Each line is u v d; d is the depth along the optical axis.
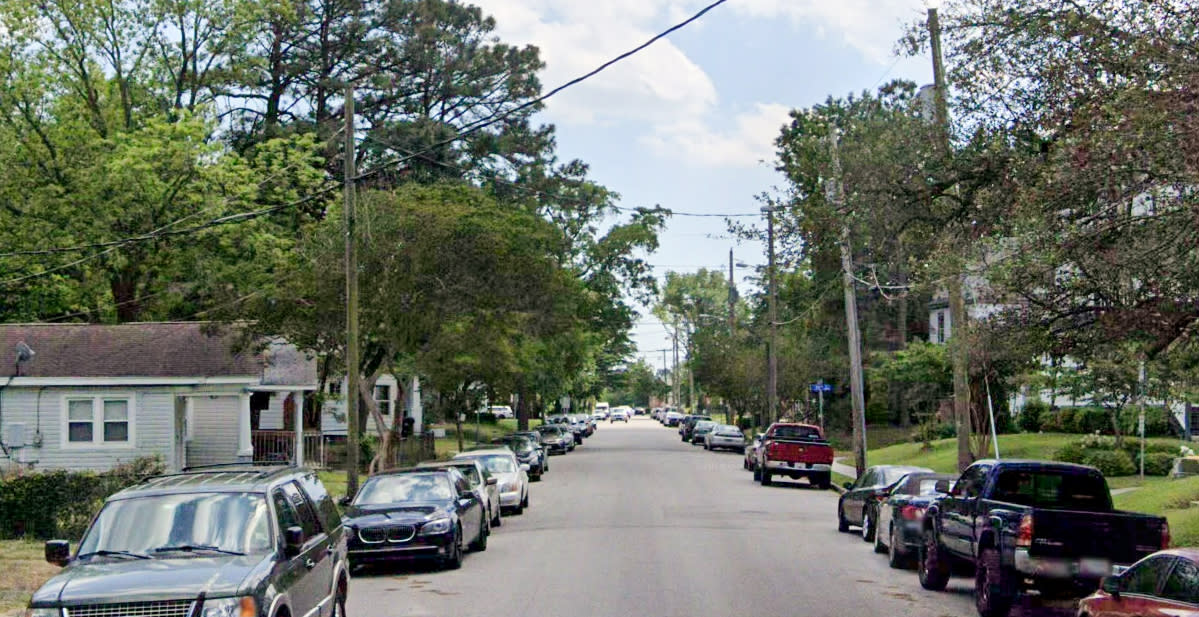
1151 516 13.50
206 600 9.27
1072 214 12.28
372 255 30.38
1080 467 15.28
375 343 35.47
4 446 31.97
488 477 26.23
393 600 15.76
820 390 50.31
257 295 31.66
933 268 14.23
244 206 42.69
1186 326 11.89
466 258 31.66
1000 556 13.70
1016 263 12.43
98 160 41.28
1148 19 11.88
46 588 9.41
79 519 22.23
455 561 18.92
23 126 42.88
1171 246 11.66
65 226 41.62
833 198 17.55
